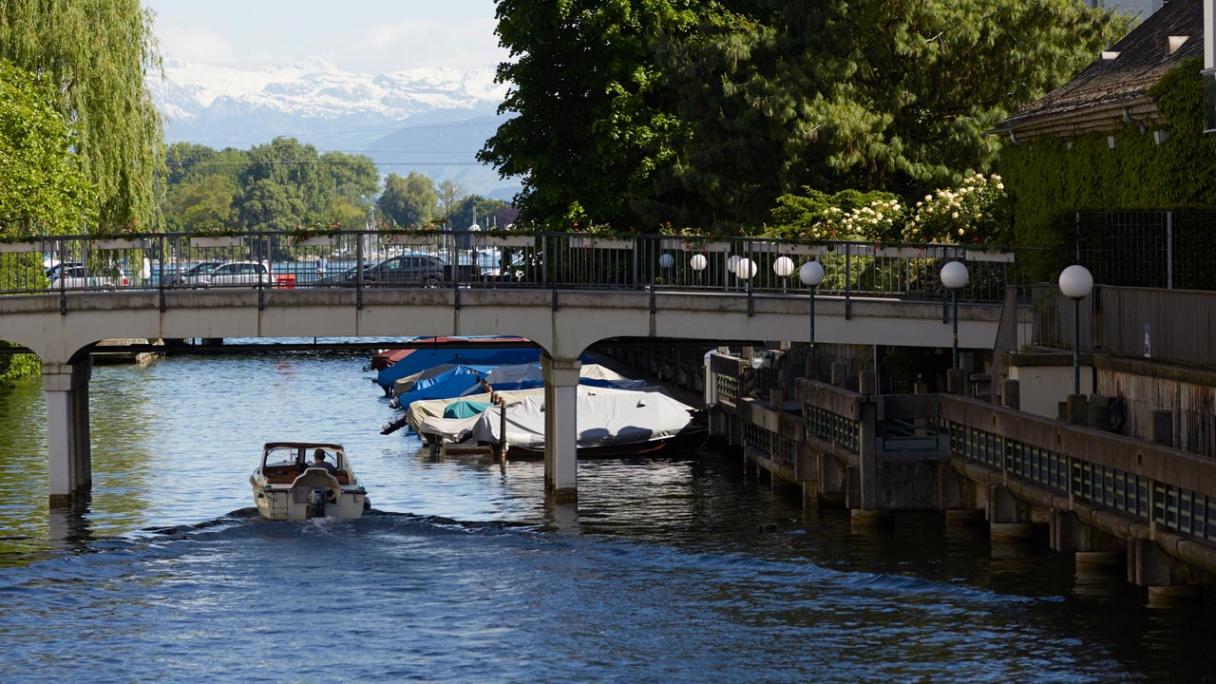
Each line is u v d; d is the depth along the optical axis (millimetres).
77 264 59219
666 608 39125
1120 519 35281
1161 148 53438
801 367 71438
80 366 54625
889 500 46594
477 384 82125
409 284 53500
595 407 67188
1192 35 58406
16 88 81562
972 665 33375
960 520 46719
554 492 54594
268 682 33938
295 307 52406
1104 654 33500
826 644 35531
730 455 67000
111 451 69938
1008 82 77188
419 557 45469
